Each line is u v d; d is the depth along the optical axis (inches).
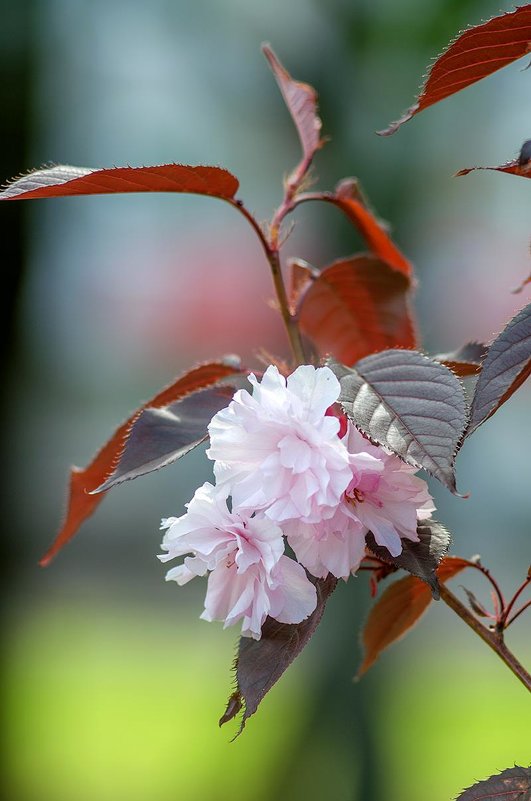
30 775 380.5
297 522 71.6
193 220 700.7
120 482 76.6
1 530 297.0
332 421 69.8
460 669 498.6
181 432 80.4
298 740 331.6
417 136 370.9
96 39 514.0
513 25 69.4
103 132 596.4
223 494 72.3
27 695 454.3
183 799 365.7
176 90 563.2
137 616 596.1
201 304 685.3
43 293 629.9
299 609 70.6
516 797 78.1
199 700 460.1
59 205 618.8
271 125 519.5
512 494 692.7
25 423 309.1
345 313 116.6
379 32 361.4
